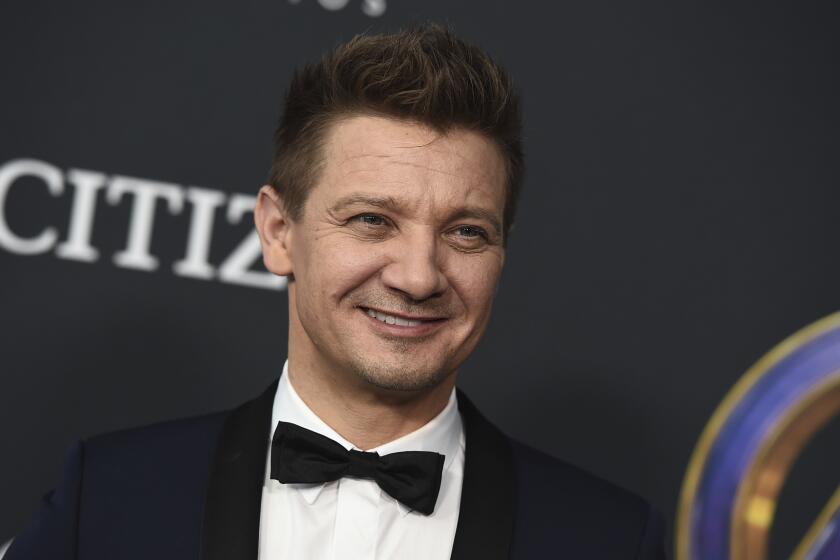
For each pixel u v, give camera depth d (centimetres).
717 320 650
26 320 627
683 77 662
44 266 629
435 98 384
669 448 645
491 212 396
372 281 388
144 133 639
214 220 641
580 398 648
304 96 418
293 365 432
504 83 415
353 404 415
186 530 406
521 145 427
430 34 423
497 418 646
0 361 623
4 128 630
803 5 659
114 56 639
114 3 641
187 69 643
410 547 418
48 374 626
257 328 640
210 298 638
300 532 414
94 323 630
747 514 546
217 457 422
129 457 432
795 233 653
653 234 655
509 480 431
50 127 632
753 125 659
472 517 413
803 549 570
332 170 394
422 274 377
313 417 424
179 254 638
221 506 402
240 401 636
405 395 412
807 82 661
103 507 415
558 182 656
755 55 662
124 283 634
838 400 541
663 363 649
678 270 653
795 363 550
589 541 421
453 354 402
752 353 647
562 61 660
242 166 643
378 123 389
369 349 389
